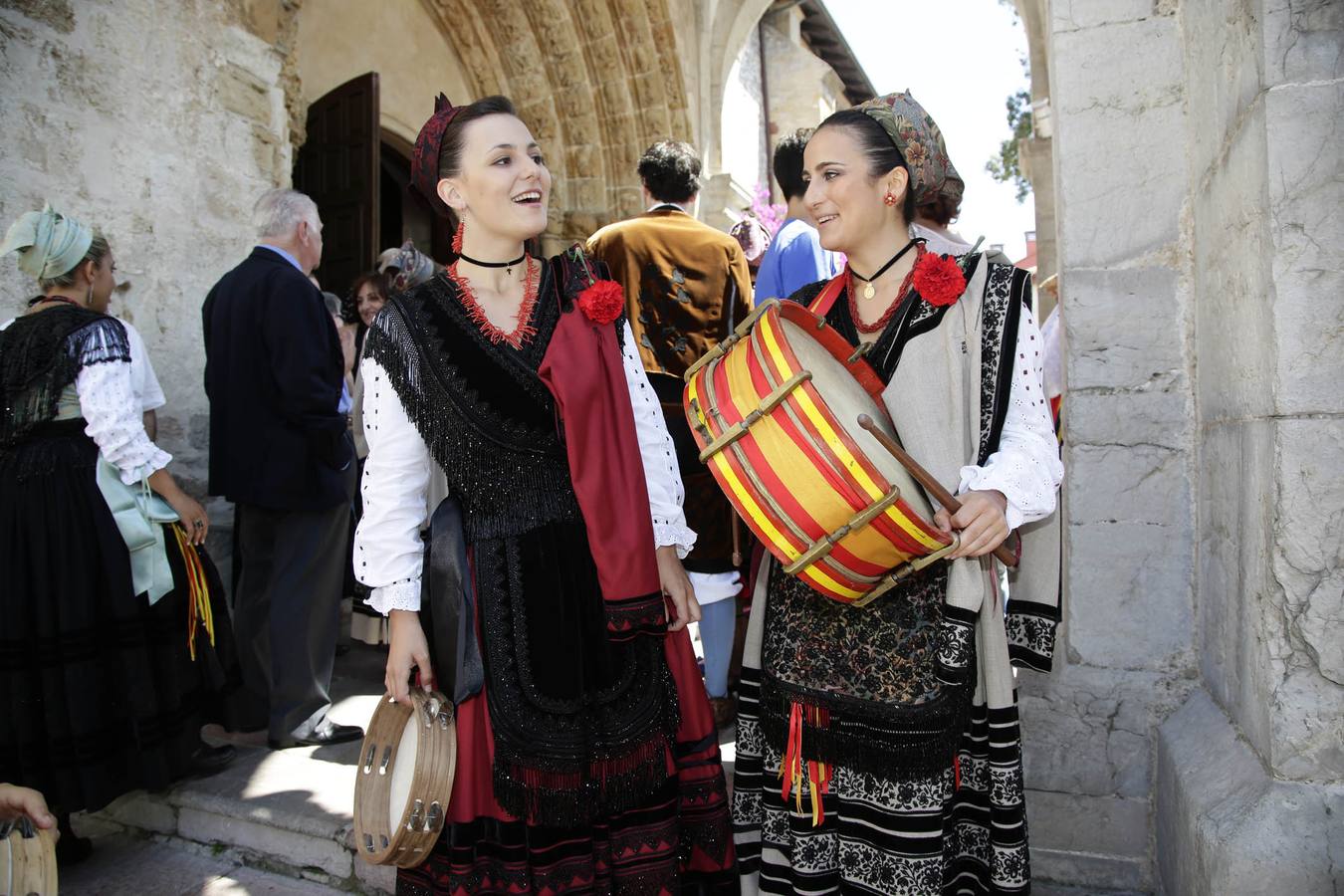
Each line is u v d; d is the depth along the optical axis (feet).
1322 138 4.64
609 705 5.02
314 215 10.25
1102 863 6.76
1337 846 4.67
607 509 4.91
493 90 24.93
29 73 10.49
